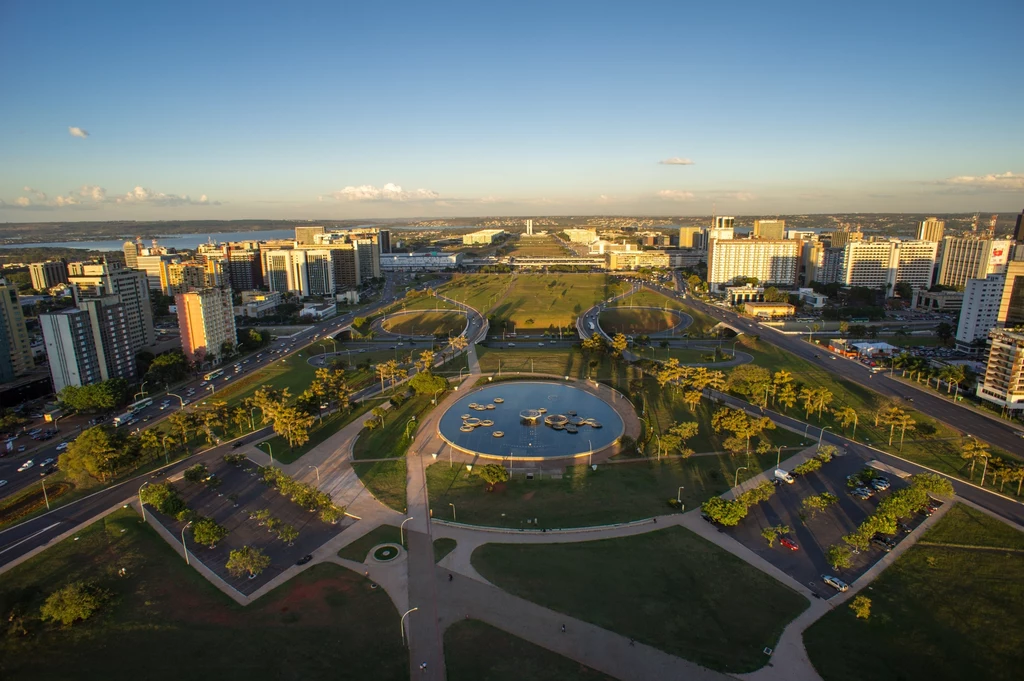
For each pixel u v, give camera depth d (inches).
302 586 6948.8
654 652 5885.8
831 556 7175.2
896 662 5821.9
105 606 6609.3
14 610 6397.6
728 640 6067.9
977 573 7214.6
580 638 6063.0
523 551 7632.9
